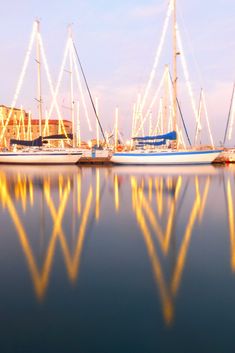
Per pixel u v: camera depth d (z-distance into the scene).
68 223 10.37
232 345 3.86
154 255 7.16
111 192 18.36
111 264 6.57
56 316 4.54
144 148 49.62
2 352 3.77
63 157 49.06
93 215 11.70
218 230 9.38
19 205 13.92
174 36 46.06
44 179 26.81
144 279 5.81
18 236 8.77
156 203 14.40
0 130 98.31
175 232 9.18
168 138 45.03
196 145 51.12
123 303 4.90
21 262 6.71
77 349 3.81
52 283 5.64
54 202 14.73
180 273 6.09
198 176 29.12
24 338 4.04
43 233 9.06
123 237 8.63
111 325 4.30
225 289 5.38
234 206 13.47
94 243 8.08
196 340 3.96
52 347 3.86
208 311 4.66
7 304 4.89
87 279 5.82
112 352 3.75
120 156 48.34
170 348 3.81
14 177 28.92
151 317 4.50
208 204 14.02
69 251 7.45
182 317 4.49
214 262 6.67
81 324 4.33
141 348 3.82
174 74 46.69
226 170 37.44
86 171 37.00
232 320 4.41
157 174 31.95
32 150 49.00
